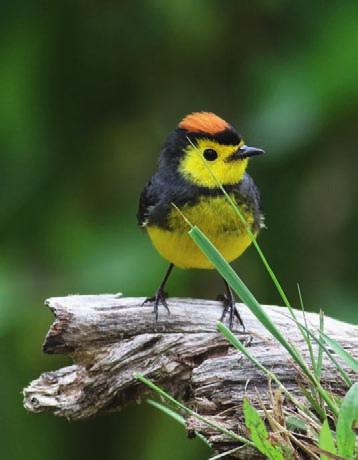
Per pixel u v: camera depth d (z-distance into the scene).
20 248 12.01
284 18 12.02
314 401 6.88
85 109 12.31
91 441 11.62
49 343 8.57
